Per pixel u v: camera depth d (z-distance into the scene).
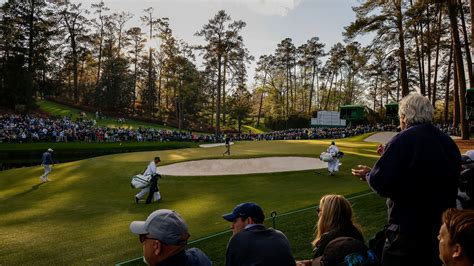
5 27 60.25
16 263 8.60
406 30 29.97
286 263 3.43
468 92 29.48
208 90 89.62
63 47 74.12
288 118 81.94
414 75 60.00
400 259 2.97
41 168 25.53
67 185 20.03
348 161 22.77
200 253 3.56
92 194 17.84
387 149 3.07
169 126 71.19
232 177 19.97
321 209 3.94
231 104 81.69
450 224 2.39
